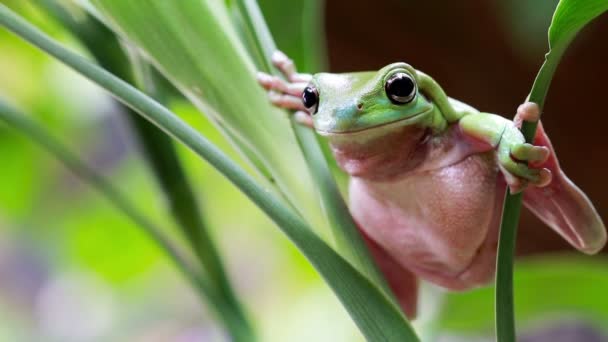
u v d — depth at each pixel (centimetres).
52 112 69
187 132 37
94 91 70
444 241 41
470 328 50
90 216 67
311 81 41
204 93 40
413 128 41
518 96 65
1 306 104
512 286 37
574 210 40
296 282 79
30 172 64
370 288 38
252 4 42
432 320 50
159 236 43
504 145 38
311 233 38
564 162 67
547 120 67
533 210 41
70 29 42
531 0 57
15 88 67
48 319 97
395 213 42
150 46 40
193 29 40
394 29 64
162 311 87
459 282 43
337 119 40
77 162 43
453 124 41
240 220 81
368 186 42
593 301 49
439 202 41
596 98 65
